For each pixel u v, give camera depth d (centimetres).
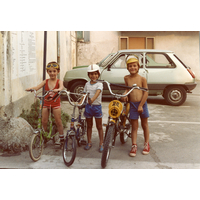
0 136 431
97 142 490
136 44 1742
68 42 1366
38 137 395
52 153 427
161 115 719
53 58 980
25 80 604
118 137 526
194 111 773
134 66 412
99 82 425
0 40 454
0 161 392
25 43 602
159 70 846
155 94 869
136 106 423
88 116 435
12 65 512
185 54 1738
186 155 432
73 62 1578
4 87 467
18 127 444
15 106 528
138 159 412
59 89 393
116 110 381
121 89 853
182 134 546
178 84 848
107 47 1703
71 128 378
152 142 495
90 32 1688
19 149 427
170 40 1733
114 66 862
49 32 894
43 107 426
